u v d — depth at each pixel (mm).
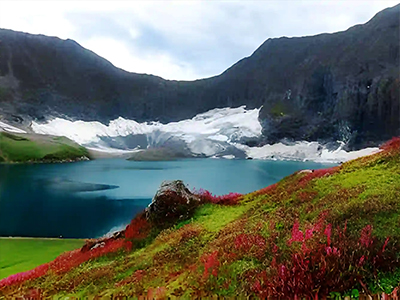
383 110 179000
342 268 6473
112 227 53281
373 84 186250
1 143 161750
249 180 106312
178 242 14945
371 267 6539
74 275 14805
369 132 183250
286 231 10812
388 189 11531
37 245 28891
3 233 49125
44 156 160375
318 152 192000
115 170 129375
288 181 20453
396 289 5195
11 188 87000
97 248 19656
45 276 16344
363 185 13266
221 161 174875
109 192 83250
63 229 51875
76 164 152125
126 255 16797
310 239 8383
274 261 7629
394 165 14750
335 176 16828
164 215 20484
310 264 6824
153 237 18719
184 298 7531
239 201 20922
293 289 6062
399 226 8312
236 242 10961
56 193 81312
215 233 14812
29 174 114438
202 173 122250
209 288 7809
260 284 6879
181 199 21266
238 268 8578
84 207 67188
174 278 10062
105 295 10172
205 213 19703
